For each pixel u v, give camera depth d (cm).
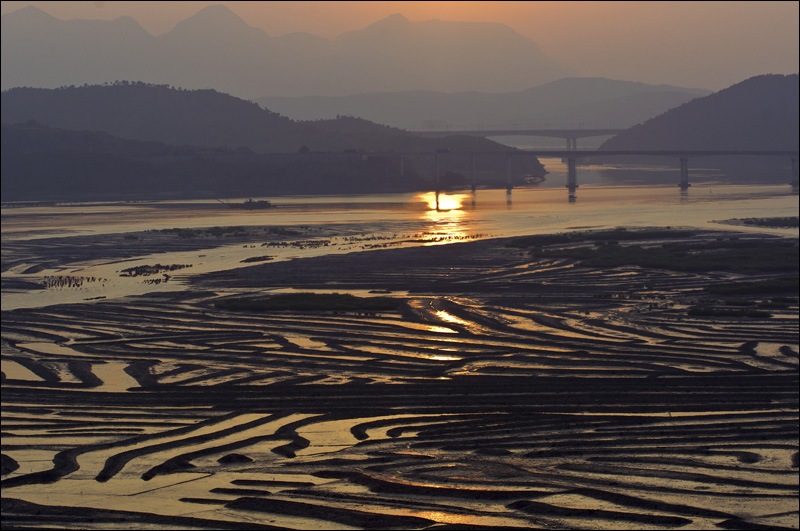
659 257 11488
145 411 5328
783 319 7881
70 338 7406
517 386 5775
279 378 6094
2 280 10538
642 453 4406
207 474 4191
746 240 13438
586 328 7594
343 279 10319
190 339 7306
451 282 10062
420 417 5103
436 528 3422
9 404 5500
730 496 3831
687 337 7219
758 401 5359
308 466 4269
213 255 12475
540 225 16175
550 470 4162
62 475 4212
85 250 13112
